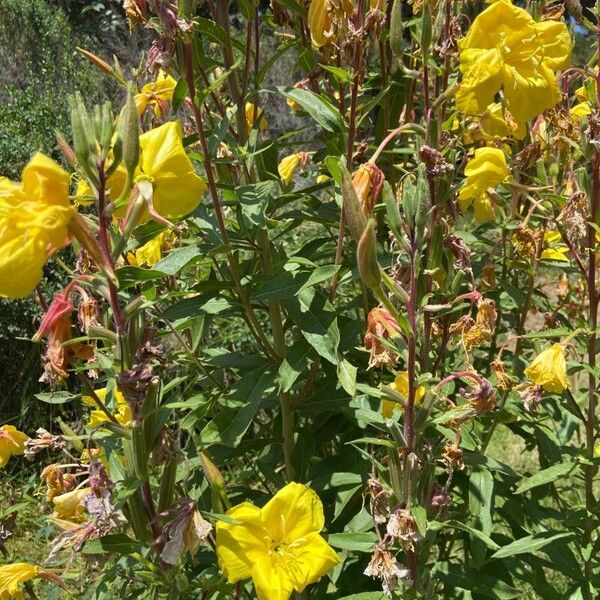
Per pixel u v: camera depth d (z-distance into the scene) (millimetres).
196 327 551
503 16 468
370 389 448
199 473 538
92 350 391
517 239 580
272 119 1555
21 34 1562
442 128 526
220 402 508
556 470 519
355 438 570
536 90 475
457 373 424
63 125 1328
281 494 429
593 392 540
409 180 402
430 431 515
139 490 406
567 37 482
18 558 713
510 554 511
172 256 460
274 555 434
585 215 513
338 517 545
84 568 452
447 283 495
